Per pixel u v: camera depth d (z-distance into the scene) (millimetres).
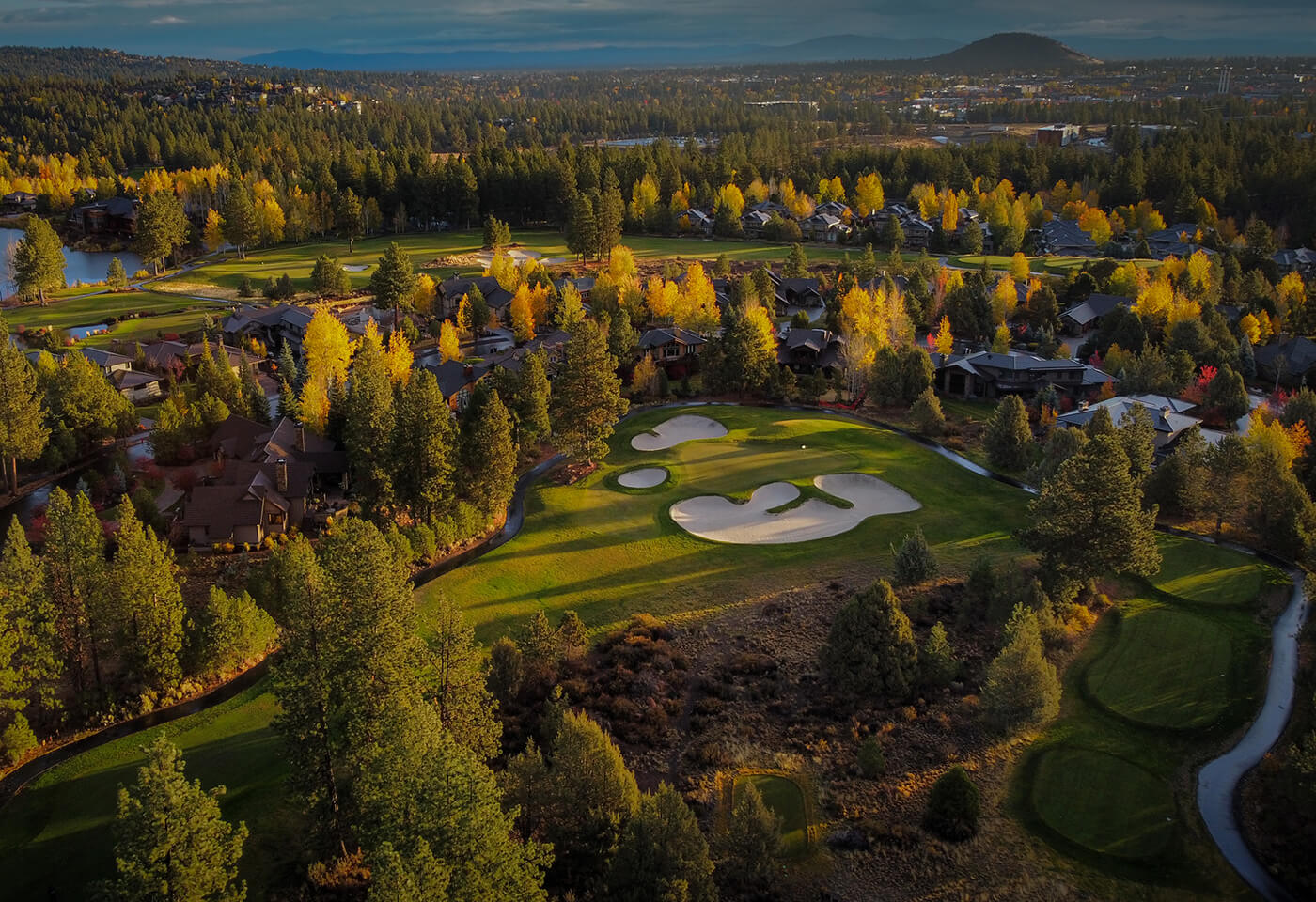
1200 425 96750
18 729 48406
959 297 140250
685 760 48656
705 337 125125
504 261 156375
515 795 40688
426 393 72938
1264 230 175750
